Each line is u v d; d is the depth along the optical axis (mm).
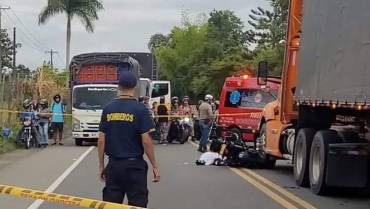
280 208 10484
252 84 23062
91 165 17109
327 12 11781
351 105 10391
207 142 22203
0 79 26406
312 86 12516
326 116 13000
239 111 23047
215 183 13688
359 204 11000
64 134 31516
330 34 11547
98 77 26703
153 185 13297
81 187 12930
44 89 38500
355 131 11938
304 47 13227
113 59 26828
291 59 14969
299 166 13320
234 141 17609
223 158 17391
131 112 6934
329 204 10969
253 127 22781
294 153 13750
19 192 6852
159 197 11656
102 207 5957
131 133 6934
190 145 26000
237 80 23281
